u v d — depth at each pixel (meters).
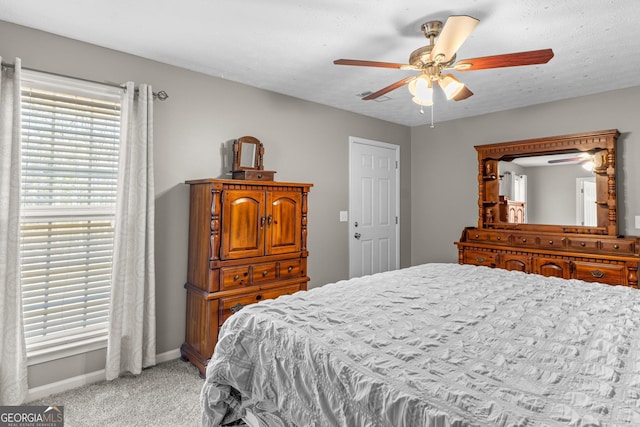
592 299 1.65
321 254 3.84
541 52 1.69
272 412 1.29
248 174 2.82
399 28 2.19
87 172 2.42
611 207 3.18
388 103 3.77
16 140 2.07
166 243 2.77
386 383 0.92
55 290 2.32
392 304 1.57
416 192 4.80
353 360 1.05
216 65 2.79
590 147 3.31
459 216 4.36
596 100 3.36
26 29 2.20
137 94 2.58
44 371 2.25
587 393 0.83
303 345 1.18
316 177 3.78
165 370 2.60
